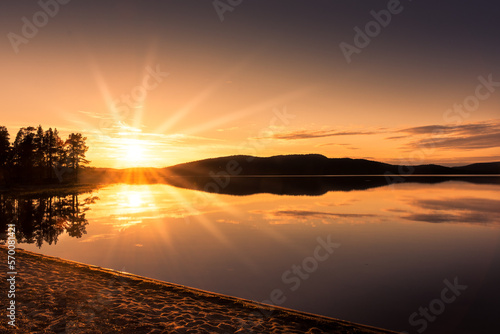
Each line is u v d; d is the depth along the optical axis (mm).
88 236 18250
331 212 28938
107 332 6238
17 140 63188
